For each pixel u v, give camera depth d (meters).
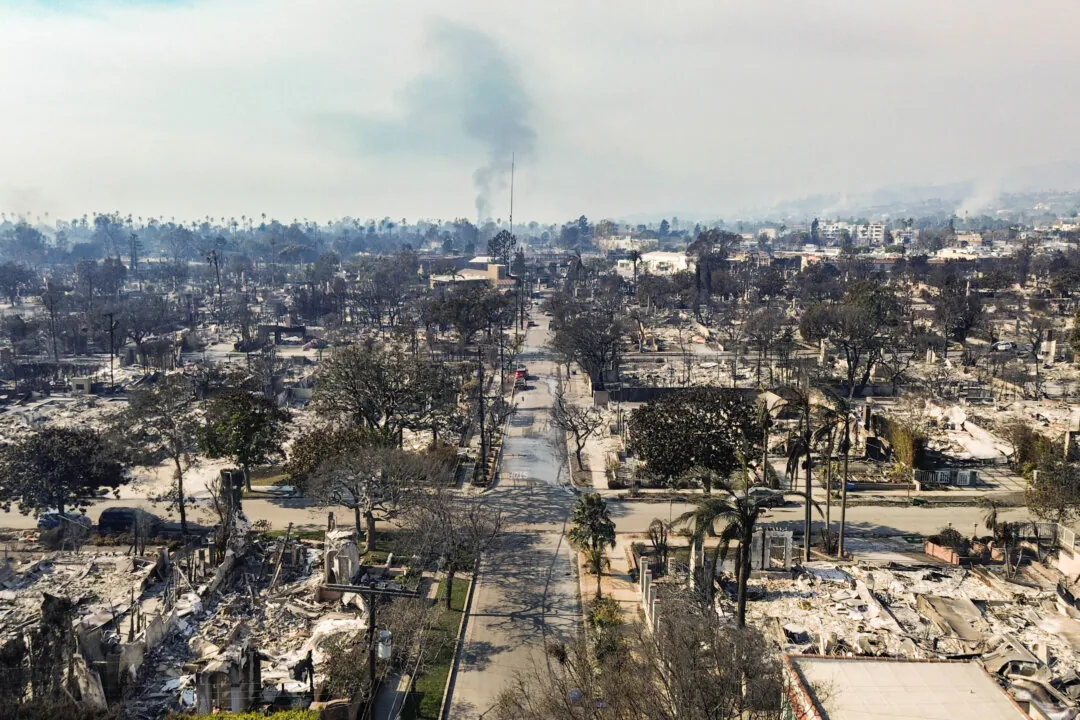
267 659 44.34
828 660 37.91
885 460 84.19
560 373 135.12
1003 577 56.00
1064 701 38.78
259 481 76.81
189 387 87.69
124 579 55.00
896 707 34.34
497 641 47.72
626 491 74.88
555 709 34.97
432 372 77.31
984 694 35.53
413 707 40.81
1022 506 71.25
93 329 156.12
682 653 34.22
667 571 56.25
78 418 102.25
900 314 163.75
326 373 73.31
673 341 165.88
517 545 62.19
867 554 61.00
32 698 34.75
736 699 33.16
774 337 144.62
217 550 57.38
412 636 46.16
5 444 86.75
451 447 83.19
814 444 72.19
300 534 63.38
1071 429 92.38
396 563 58.38
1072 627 48.47
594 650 42.94
